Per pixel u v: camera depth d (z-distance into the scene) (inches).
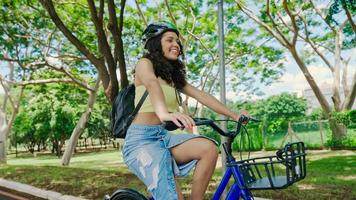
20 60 583.8
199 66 869.8
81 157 1090.7
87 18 623.5
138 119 112.7
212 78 972.6
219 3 184.5
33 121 1309.1
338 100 787.4
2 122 695.7
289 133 762.8
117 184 303.1
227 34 777.6
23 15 578.9
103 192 285.1
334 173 356.2
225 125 171.3
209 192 245.8
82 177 345.7
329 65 807.1
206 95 121.8
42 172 397.4
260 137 831.7
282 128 812.6
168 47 112.2
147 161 108.3
